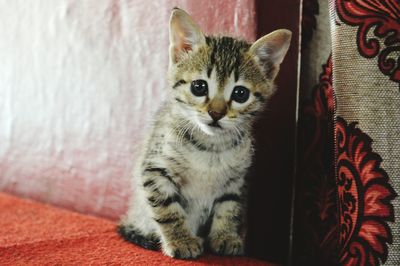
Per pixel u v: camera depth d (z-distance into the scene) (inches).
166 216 17.9
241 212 18.6
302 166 18.2
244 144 18.0
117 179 22.6
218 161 17.8
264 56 17.9
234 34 18.7
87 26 23.2
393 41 15.5
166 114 18.6
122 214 22.4
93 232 20.4
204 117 17.2
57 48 24.5
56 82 24.7
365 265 15.6
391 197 15.3
